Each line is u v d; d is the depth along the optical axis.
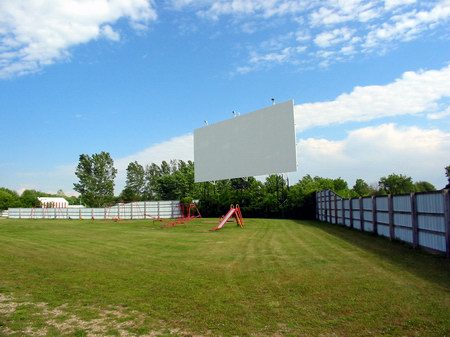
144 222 33.28
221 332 4.33
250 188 37.00
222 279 7.16
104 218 45.97
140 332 4.44
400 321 4.38
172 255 10.80
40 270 8.68
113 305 5.61
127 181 85.38
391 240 12.41
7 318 5.09
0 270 8.75
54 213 49.53
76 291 6.54
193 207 40.28
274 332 4.25
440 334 3.95
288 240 14.09
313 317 4.69
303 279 6.86
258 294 5.91
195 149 34.47
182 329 4.48
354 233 15.62
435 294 5.43
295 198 32.81
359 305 5.07
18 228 26.06
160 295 6.08
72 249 12.80
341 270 7.55
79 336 4.37
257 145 28.00
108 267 8.93
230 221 29.30
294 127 25.31
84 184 71.75
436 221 9.33
